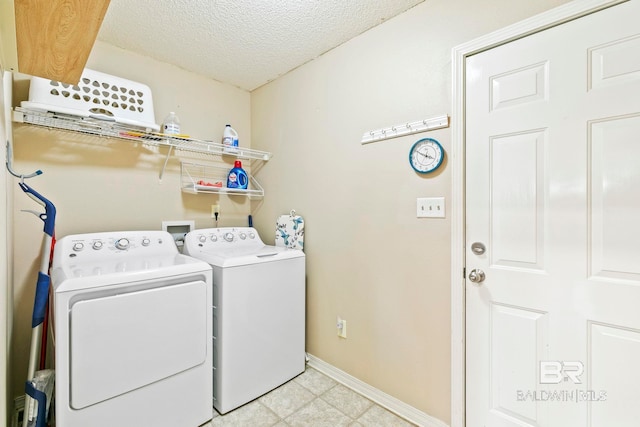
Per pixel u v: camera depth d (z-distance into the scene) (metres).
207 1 1.57
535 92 1.25
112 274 1.32
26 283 1.65
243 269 1.74
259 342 1.81
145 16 1.69
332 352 2.04
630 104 1.06
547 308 1.23
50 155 1.73
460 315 1.44
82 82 1.74
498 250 1.35
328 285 2.05
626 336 1.08
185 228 2.28
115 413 1.29
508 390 1.32
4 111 1.03
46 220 1.37
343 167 1.95
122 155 1.99
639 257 1.05
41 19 0.78
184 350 1.50
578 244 1.16
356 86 1.87
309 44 1.96
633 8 1.05
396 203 1.68
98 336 1.25
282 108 2.39
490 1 1.35
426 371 1.57
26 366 1.65
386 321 1.73
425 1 1.56
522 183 1.28
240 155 2.44
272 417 1.64
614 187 1.09
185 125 2.29
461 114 1.43
